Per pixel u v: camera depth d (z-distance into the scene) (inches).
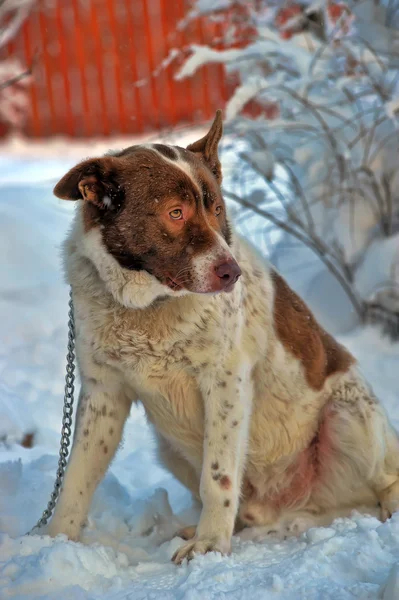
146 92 589.0
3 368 260.7
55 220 353.7
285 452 172.1
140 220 147.2
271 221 317.1
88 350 153.4
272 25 318.3
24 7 389.4
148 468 200.2
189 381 154.9
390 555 128.1
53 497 156.6
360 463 169.3
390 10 311.1
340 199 299.9
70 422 165.2
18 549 135.3
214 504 147.9
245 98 284.5
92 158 148.9
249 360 159.9
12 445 206.8
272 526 170.6
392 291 289.6
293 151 300.8
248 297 163.6
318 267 314.3
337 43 293.0
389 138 296.2
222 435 151.8
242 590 117.3
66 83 600.7
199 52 294.4
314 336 175.8
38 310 301.0
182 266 146.3
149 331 149.5
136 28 586.6
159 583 128.9
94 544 143.9
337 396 174.4
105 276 148.9
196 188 148.8
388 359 274.8
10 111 571.8
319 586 117.8
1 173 476.7
